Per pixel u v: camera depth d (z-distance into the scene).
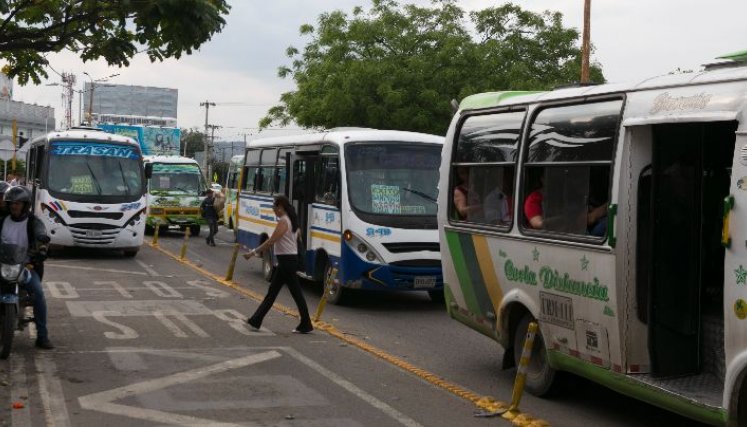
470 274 9.28
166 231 33.88
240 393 8.20
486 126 9.16
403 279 13.95
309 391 8.34
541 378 8.20
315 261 15.28
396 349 10.72
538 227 7.98
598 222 7.08
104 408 7.55
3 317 9.50
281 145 17.50
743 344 5.53
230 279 17.48
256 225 18.67
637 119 6.59
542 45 33.44
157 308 13.49
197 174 31.83
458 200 9.61
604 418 7.59
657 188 6.64
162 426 7.02
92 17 8.49
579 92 7.62
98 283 16.53
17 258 9.41
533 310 8.02
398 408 7.76
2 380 8.49
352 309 14.14
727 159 6.73
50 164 21.25
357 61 32.19
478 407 7.84
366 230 13.89
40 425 6.99
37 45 8.60
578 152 7.46
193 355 9.95
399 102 30.91
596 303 7.03
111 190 21.47
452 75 31.56
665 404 6.36
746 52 6.28
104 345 10.41
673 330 6.72
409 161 14.60
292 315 13.14
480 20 33.62
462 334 11.96
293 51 37.88
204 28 8.15
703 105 6.03
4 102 81.75
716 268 6.77
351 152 14.38
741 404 5.66
